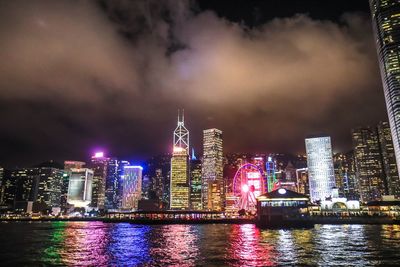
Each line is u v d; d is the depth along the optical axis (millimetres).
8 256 74312
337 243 92875
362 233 130000
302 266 57531
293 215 178625
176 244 99688
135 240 117500
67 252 81188
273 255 71062
